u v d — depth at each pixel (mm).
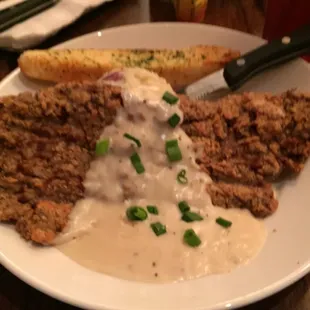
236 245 328
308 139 360
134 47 452
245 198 352
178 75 420
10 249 322
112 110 358
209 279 309
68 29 523
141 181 357
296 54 403
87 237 340
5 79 417
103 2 527
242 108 371
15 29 480
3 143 357
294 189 357
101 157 362
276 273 299
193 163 362
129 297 294
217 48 427
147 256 325
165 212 350
